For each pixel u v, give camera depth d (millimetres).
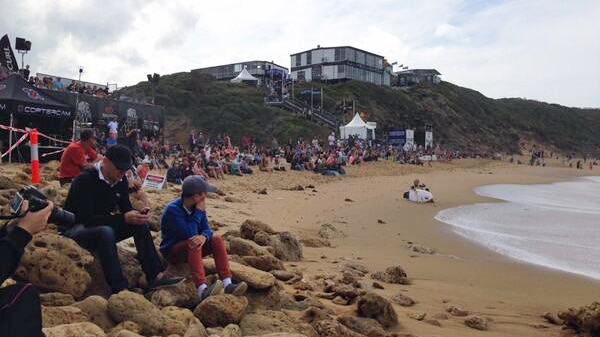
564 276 10508
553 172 72750
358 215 18453
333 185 30141
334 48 99812
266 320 5062
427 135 72250
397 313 6730
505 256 12492
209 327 4922
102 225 5613
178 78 76000
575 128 141500
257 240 9211
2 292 2867
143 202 7242
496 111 125062
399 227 16531
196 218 5859
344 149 50125
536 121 136125
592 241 14930
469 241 14555
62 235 5738
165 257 6012
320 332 5133
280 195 21938
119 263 5434
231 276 5750
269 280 5805
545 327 6840
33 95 19469
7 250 2910
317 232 13500
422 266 10602
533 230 17062
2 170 14742
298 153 37875
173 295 5363
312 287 7207
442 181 41531
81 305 4559
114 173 5711
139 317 4484
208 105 68375
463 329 6418
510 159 90875
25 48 29062
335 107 81125
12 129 16984
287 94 76125
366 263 10242
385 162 51562
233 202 17500
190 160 22234
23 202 3047
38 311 2945
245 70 87500
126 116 31516
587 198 32094
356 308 6199
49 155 19391
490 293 8664
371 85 95625
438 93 109688
